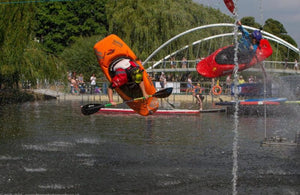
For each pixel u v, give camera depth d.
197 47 39.84
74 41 48.03
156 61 39.09
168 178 8.52
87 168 9.29
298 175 8.67
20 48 22.92
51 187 7.93
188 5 40.38
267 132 14.13
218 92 28.16
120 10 39.91
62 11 47.72
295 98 20.83
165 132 14.18
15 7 22.25
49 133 13.89
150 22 38.78
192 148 11.41
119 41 10.73
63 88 32.91
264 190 7.71
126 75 10.20
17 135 13.45
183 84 31.94
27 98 28.91
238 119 18.11
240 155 10.48
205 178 8.50
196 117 19.05
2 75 24.84
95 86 33.69
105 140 12.61
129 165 9.57
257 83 20.53
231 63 15.38
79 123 16.58
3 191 7.67
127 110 21.08
